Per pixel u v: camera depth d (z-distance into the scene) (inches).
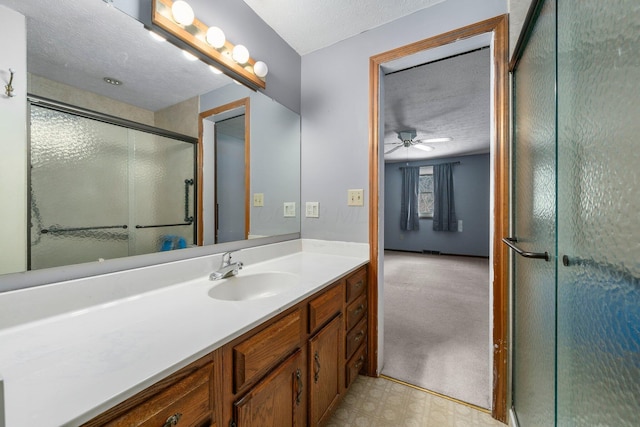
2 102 28.4
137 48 40.2
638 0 18.1
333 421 51.1
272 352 33.6
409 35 60.3
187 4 42.9
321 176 72.4
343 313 52.5
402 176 256.4
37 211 30.7
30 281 30.1
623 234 20.1
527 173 42.4
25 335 26.7
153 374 20.7
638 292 18.6
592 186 24.2
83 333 27.2
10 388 18.8
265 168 64.3
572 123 27.7
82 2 34.5
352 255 67.4
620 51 20.1
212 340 25.8
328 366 46.5
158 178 43.3
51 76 31.9
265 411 32.4
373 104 64.7
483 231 225.1
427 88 101.8
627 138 19.6
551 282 32.9
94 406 17.4
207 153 51.3
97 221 35.9
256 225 62.2
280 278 52.0
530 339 41.0
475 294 126.0
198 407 24.8
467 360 71.1
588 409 24.5
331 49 70.9
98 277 34.3
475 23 53.5
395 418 51.9
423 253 247.8
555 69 31.1
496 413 52.0
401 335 85.0
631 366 19.3
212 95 51.9
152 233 42.3
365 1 56.6
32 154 30.5
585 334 25.1
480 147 199.0
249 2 57.2
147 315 31.7
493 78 52.6
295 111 73.8
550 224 33.3
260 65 57.9
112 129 37.6
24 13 30.0
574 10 26.9
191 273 45.6
